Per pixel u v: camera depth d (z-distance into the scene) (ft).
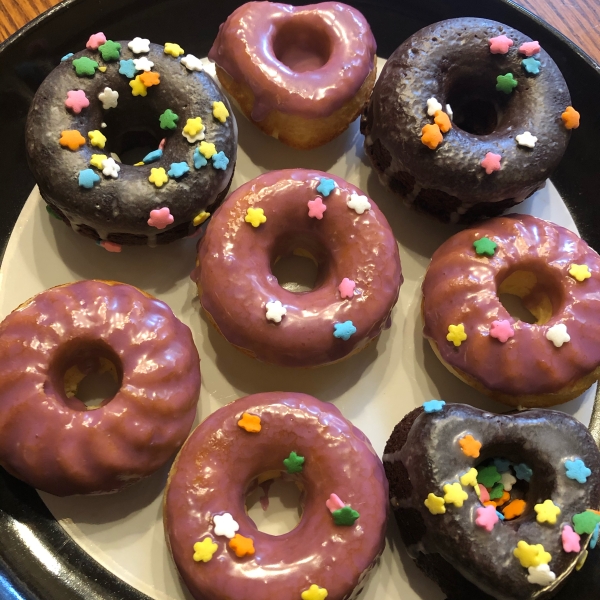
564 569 0.70
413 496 0.73
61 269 0.84
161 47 0.83
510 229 0.83
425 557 0.74
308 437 0.74
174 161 0.79
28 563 0.73
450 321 0.80
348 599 0.72
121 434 0.72
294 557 0.70
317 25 0.87
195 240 0.87
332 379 0.85
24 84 0.84
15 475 0.73
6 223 0.84
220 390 0.83
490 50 0.85
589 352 0.79
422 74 0.83
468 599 0.73
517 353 0.78
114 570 0.75
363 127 0.89
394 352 0.87
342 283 0.79
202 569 0.69
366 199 0.82
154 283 0.85
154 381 0.74
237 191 0.82
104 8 0.86
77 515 0.76
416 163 0.81
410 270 0.90
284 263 0.88
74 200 0.76
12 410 0.71
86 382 0.80
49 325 0.74
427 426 0.74
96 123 0.80
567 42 0.91
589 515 0.71
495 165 0.79
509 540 0.70
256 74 0.83
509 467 0.78
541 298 0.86
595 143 0.91
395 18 0.94
